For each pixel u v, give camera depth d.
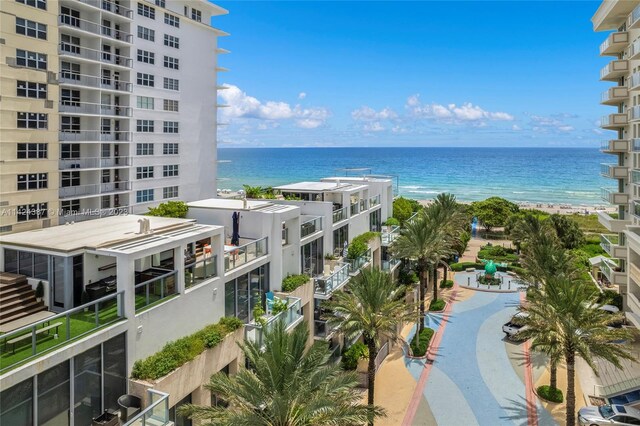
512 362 31.58
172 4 56.78
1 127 35.44
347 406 15.89
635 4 36.59
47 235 18.83
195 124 61.03
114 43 49.47
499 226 80.44
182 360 17.00
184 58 58.53
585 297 24.38
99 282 17.55
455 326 38.06
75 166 46.38
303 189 39.09
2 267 18.12
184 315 18.69
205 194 63.44
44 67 38.31
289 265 28.20
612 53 42.09
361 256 35.16
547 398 26.69
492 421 24.67
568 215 99.44
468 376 29.62
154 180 55.16
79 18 45.94
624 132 41.47
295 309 24.47
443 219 44.59
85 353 14.43
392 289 26.00
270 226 25.69
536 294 25.98
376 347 23.52
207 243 24.97
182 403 17.48
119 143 50.34
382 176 60.03
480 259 59.91
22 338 13.27
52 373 13.46
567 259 35.72
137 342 16.23
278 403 14.12
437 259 39.25
